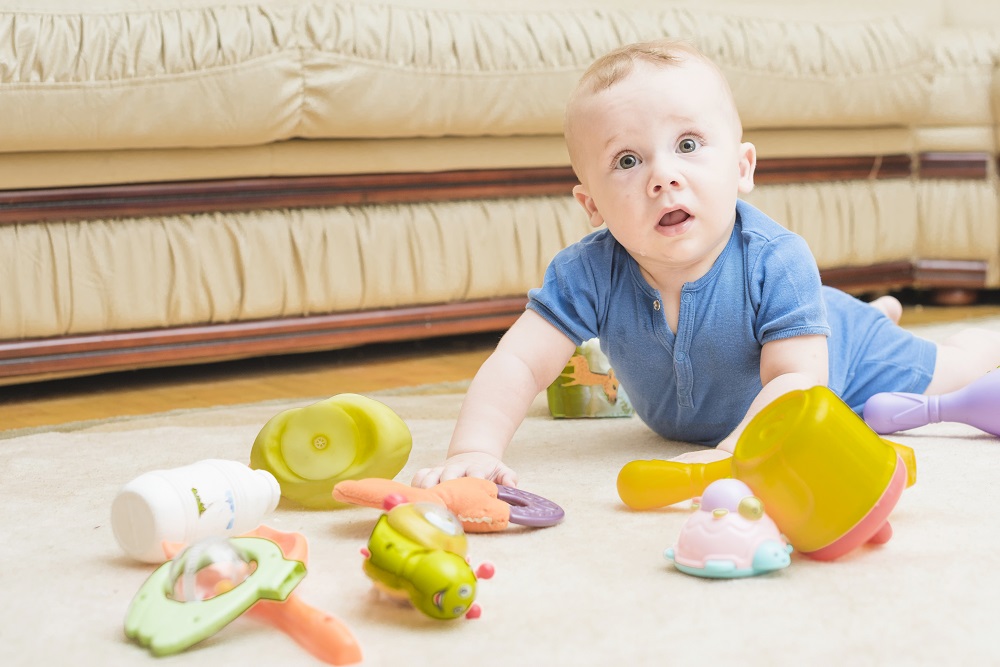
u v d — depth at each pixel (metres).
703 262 1.13
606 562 0.81
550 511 0.91
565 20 1.95
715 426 1.22
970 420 1.18
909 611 0.69
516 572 0.79
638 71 1.07
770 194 2.23
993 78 2.37
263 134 1.71
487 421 1.11
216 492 0.85
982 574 0.75
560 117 1.93
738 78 2.10
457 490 0.89
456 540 0.73
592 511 0.96
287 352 2.05
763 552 0.75
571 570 0.79
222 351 1.75
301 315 1.82
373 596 0.75
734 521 0.77
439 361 1.92
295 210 1.80
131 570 0.83
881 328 1.33
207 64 1.65
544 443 1.26
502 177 1.97
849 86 2.23
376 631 0.69
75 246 1.64
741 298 1.13
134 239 1.68
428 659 0.65
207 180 1.73
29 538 0.91
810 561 0.80
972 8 2.83
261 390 1.69
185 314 1.72
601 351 1.38
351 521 0.96
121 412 1.54
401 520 0.73
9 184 1.60
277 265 1.77
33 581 0.81
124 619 0.72
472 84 1.85
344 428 0.99
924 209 2.43
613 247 1.18
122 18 1.62
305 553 0.77
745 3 2.37
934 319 2.22
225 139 1.69
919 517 0.89
